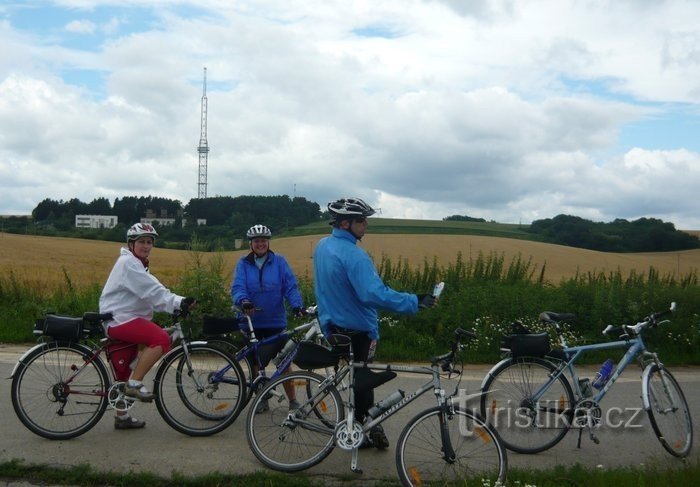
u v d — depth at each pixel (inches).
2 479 200.4
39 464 209.3
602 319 464.1
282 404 216.2
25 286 569.3
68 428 239.6
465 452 197.8
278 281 276.8
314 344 213.3
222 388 251.6
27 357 237.1
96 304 523.2
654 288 494.9
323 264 220.5
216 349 251.9
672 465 215.0
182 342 251.8
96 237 2731.3
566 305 474.6
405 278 573.0
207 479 199.3
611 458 234.5
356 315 218.5
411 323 446.9
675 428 240.1
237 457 223.3
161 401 247.8
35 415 237.9
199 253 506.6
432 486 194.1
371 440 232.8
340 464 220.5
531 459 233.0
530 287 518.6
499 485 184.2
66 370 241.1
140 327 242.1
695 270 619.8
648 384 237.0
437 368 204.1
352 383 207.2
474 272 591.2
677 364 438.3
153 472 206.5
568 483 198.2
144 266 249.6
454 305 457.1
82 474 200.5
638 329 245.1
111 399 241.9
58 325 238.4
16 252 1893.5
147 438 242.7
